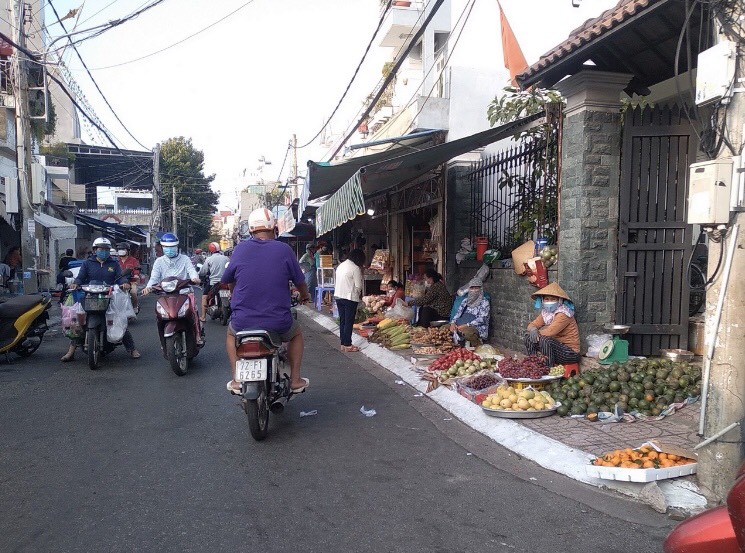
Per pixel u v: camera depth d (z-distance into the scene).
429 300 10.47
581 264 6.85
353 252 10.24
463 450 5.00
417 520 3.66
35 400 6.59
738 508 2.01
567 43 6.20
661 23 5.82
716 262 3.83
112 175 40.75
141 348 10.27
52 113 23.91
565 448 4.70
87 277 8.44
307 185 8.95
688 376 5.79
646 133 6.69
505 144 11.06
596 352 6.65
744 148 3.64
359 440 5.24
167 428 5.54
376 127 18.48
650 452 4.23
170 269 8.37
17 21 14.45
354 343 10.84
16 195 14.72
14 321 8.76
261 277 5.27
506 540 3.41
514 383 6.21
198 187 50.00
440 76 12.24
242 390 5.00
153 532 3.47
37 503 3.87
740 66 3.65
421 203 13.34
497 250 9.45
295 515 3.71
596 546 3.35
